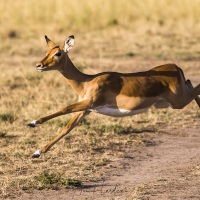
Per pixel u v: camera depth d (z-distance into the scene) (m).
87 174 32.16
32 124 30.75
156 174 32.03
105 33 90.00
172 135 40.19
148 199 27.75
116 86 31.89
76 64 65.75
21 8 101.62
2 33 89.44
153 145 37.91
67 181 30.39
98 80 31.98
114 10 100.75
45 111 46.03
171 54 75.00
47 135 39.50
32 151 36.19
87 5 100.75
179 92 32.59
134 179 31.25
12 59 72.94
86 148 36.84
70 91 53.38
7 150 36.50
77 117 32.69
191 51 76.81
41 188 30.00
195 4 101.12
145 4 102.06
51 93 52.41
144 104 32.09
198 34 88.56
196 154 35.81
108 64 68.00
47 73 59.72
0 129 41.25
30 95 51.69
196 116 45.34
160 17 98.31
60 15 98.44
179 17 99.19
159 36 86.88
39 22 97.00
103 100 31.92
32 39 86.69
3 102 49.09
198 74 62.41
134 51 77.31
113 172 32.53
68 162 34.19
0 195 28.94
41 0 103.44
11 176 31.78
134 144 38.00
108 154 35.81
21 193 29.39
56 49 32.12
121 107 32.03
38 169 32.97
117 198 28.05
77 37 87.88
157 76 32.38
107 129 40.72
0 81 56.50
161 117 44.75
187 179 30.88
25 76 58.53
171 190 29.08
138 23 95.31
